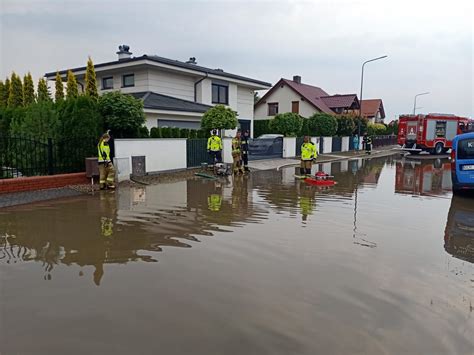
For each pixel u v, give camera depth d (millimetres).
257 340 3287
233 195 10438
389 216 8117
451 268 5082
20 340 3271
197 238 6273
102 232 6555
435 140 27094
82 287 4328
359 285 4469
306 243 6062
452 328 3564
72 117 12031
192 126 21672
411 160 23656
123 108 13062
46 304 3914
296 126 25109
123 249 5676
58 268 4910
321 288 4359
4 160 11562
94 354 3080
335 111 39812
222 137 18031
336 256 5469
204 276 4664
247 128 28938
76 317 3652
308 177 13438
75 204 8891
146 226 6977
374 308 3906
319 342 3277
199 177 14039
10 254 5434
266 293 4203
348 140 32281
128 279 4559
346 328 3512
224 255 5441
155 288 4305
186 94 23781
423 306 3980
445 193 11266
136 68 21594
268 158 21844
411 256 5535
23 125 12258
